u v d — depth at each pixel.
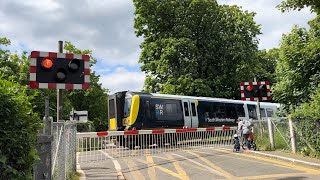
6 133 3.77
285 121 14.61
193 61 34.69
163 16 36.00
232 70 35.72
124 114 22.08
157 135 19.48
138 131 17.09
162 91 35.00
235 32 36.09
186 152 16.69
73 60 8.98
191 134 20.36
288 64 15.24
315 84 14.56
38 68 8.76
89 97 43.97
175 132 18.86
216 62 36.53
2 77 4.13
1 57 30.89
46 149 5.67
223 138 21.61
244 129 15.98
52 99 33.03
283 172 10.45
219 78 35.16
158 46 35.16
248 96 15.95
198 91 33.44
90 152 15.79
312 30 16.03
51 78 8.82
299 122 13.72
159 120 22.52
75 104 43.69
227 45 36.19
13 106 3.88
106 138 16.84
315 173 10.13
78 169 12.16
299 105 15.29
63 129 8.45
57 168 7.29
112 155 16.38
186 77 33.88
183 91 33.91
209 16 36.12
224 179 9.80
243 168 11.45
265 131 15.77
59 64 8.91
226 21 36.88
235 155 14.70
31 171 4.42
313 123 12.91
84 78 9.11
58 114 9.17
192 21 35.53
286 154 13.72
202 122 25.11
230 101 27.86
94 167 12.73
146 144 19.03
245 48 35.94
